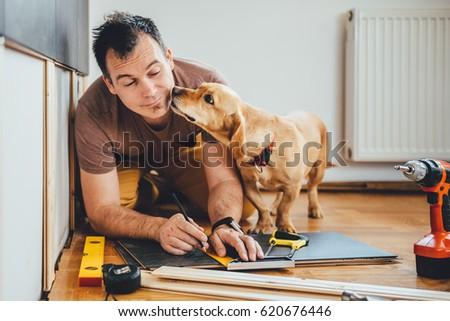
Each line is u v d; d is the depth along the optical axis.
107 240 1.56
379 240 1.63
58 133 1.39
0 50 0.75
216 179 1.57
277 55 2.67
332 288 1.09
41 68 1.08
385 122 2.68
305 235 1.60
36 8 0.96
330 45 2.70
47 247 1.10
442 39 2.67
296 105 2.70
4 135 0.78
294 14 2.67
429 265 1.23
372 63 2.65
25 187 0.93
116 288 1.11
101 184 1.56
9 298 0.82
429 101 2.69
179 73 1.59
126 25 1.42
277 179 1.58
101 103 1.57
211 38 2.62
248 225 1.82
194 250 1.38
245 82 2.66
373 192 2.69
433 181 1.23
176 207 2.10
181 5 2.59
